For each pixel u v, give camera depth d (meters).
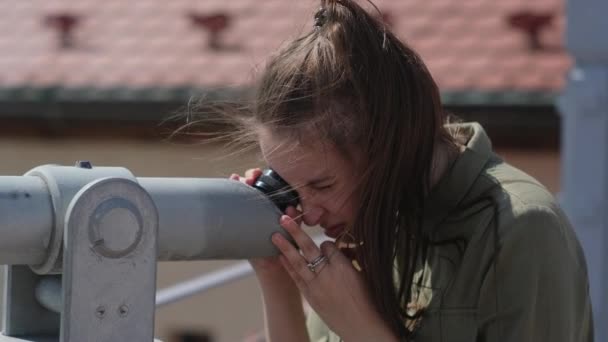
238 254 2.48
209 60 13.18
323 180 2.58
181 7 14.37
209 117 2.96
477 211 2.68
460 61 12.56
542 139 11.70
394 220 2.63
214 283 5.00
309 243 2.56
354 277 2.65
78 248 2.09
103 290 2.13
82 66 13.37
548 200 2.65
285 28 13.56
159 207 2.28
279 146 2.56
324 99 2.53
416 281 2.84
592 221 6.18
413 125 2.60
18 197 2.11
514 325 2.58
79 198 2.09
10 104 12.86
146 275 2.18
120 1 14.70
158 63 13.25
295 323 3.14
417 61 2.66
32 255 2.15
